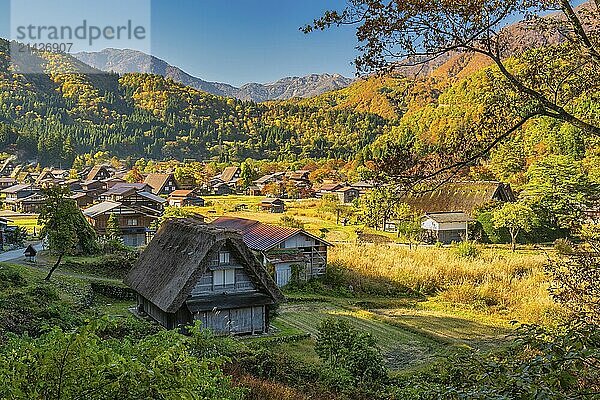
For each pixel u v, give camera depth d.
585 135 9.77
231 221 41.16
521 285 30.72
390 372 18.53
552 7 7.75
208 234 21.39
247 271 21.94
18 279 23.50
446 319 26.80
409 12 7.54
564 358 4.84
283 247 33.94
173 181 97.06
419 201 58.44
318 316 27.05
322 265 34.44
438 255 38.38
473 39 7.82
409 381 15.12
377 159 8.73
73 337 4.60
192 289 20.70
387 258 37.22
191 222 24.22
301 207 78.94
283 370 14.48
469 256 38.19
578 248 12.15
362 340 16.22
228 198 95.44
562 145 30.36
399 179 8.53
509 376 5.16
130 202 59.50
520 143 40.56
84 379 4.54
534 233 49.56
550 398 4.64
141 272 24.06
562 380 4.69
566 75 8.28
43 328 5.42
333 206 69.94
